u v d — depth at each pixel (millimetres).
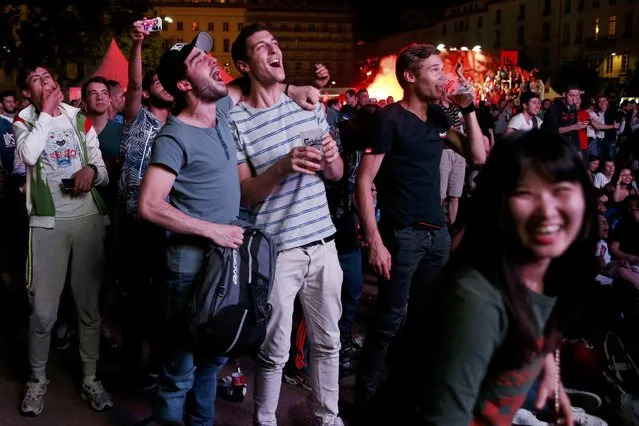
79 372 4754
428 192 3746
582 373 4262
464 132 4043
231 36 108438
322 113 3596
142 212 2924
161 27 4109
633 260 5867
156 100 4094
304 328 4469
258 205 3383
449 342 1539
